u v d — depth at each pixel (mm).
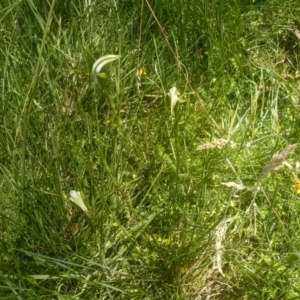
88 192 654
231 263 612
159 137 718
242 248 627
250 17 886
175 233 634
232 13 849
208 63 804
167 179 675
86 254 608
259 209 651
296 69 848
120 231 622
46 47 777
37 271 592
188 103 729
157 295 592
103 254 592
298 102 728
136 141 711
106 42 790
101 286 577
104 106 741
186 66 803
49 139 675
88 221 603
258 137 736
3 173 646
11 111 697
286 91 791
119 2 858
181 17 832
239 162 679
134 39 822
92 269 594
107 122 679
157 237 630
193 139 692
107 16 818
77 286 590
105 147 687
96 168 682
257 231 645
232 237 641
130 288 593
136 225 627
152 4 842
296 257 534
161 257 607
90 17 792
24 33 788
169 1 844
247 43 859
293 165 680
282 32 896
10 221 607
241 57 825
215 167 677
